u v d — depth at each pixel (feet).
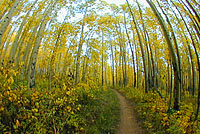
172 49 23.91
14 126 11.68
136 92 42.70
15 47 24.08
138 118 23.86
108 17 42.68
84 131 16.98
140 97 35.76
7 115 12.57
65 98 17.52
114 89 82.12
